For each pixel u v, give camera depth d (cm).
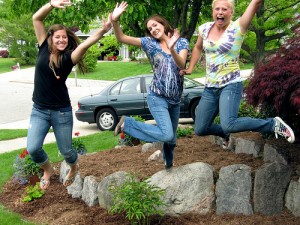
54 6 462
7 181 748
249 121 464
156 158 638
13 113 1884
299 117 547
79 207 592
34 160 507
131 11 729
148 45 464
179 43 467
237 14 952
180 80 472
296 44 489
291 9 1005
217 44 459
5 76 4062
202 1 930
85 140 1112
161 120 462
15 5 882
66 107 487
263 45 1027
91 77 3759
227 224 503
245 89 504
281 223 492
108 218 541
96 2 781
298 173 509
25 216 597
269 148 561
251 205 520
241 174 525
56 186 668
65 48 470
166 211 532
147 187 505
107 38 2162
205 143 727
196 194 533
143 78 1303
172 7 885
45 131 488
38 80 475
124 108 1285
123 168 609
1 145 1145
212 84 472
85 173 623
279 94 449
